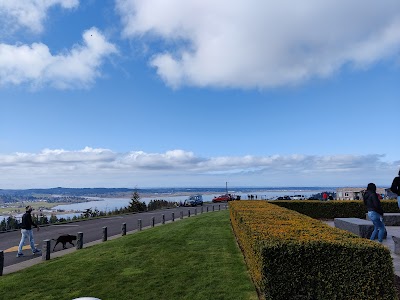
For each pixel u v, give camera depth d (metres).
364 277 4.55
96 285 7.57
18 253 12.65
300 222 7.04
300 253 4.67
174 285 7.23
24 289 7.62
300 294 4.62
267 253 4.70
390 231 14.40
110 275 8.30
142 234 15.63
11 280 8.49
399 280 6.30
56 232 20.36
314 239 4.91
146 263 9.32
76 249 13.31
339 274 4.60
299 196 43.25
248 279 7.20
